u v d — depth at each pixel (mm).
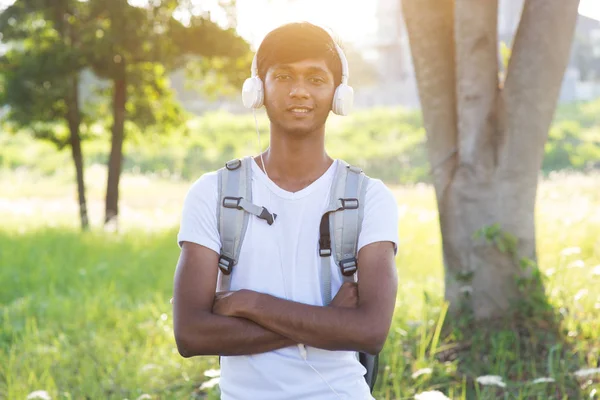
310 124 2117
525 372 5055
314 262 2121
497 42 5801
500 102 5762
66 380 5250
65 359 5723
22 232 13945
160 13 15719
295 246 2121
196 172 34062
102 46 15172
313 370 2092
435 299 6457
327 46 2115
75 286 9289
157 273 9984
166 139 19359
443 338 5668
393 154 33219
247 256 2133
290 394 2082
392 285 2113
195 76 17672
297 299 2117
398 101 48781
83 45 15547
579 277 6863
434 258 9961
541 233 10156
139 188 30172
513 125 5684
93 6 15445
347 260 2123
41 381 5121
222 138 37844
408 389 4719
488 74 5762
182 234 2154
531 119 5660
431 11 5938
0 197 28203
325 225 2125
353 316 2039
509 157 5719
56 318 7461
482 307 5793
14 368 5434
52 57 15516
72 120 17094
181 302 2104
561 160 31750
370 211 2145
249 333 2051
